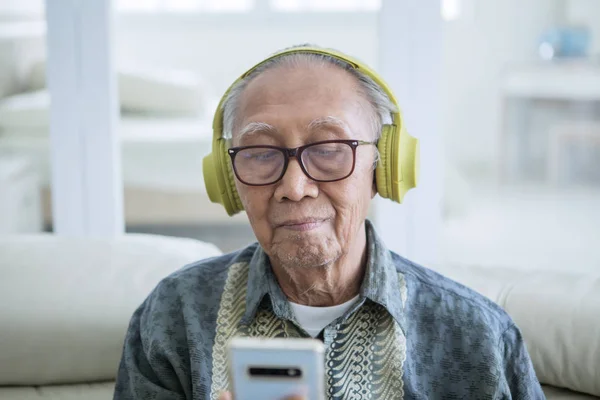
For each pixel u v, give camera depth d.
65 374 1.35
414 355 1.05
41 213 2.42
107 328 1.34
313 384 0.74
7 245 1.47
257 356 0.75
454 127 2.89
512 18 3.10
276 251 0.99
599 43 3.43
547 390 1.28
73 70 2.32
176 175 2.40
